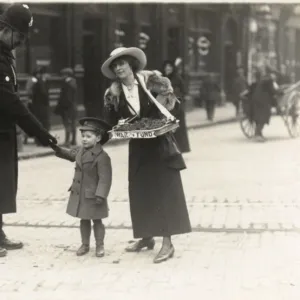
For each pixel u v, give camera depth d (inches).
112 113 258.8
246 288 219.6
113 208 355.3
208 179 458.6
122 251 268.4
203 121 968.9
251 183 441.7
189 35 1161.4
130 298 209.9
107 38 912.3
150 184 254.5
